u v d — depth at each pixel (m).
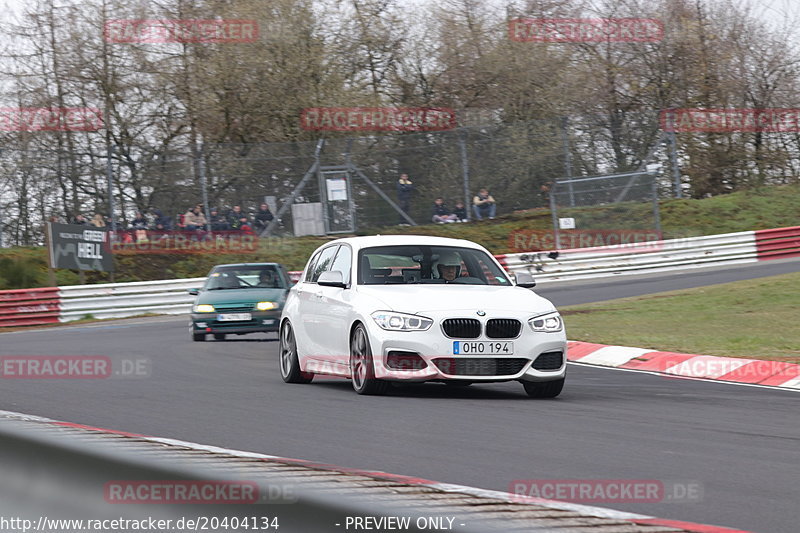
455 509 15.62
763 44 149.75
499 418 27.17
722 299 73.25
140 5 119.12
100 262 96.94
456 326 31.50
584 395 33.84
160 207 100.12
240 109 122.25
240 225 101.75
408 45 140.50
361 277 34.84
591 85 146.38
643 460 20.91
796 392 35.28
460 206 108.69
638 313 68.19
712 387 36.75
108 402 31.55
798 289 75.00
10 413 28.02
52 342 61.84
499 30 143.50
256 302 61.41
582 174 113.38
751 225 124.31
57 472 17.62
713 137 138.62
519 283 35.59
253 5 124.00
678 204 126.56
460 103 139.88
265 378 39.81
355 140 107.38
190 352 52.91
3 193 97.81
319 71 125.38
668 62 148.25
